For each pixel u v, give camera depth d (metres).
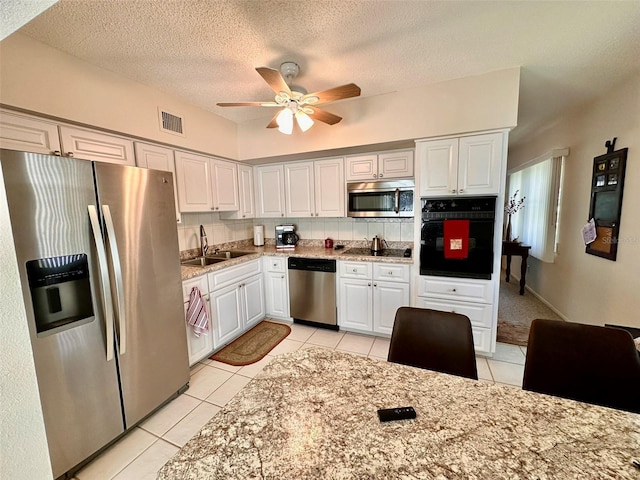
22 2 0.66
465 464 0.65
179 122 2.58
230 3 1.40
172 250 2.01
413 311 1.35
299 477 0.63
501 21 1.58
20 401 0.73
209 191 2.97
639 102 2.10
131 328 1.72
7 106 1.57
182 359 2.12
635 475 0.62
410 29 1.64
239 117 3.12
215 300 2.64
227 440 0.74
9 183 1.21
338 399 0.90
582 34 1.70
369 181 3.01
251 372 2.41
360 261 2.92
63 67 1.79
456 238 2.47
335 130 2.80
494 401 0.88
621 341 1.09
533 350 1.19
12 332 0.71
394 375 1.03
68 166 1.40
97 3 1.37
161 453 1.62
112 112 2.06
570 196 3.15
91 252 1.50
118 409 1.67
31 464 0.75
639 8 1.47
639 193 2.08
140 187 1.76
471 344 1.23
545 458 0.67
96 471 1.51
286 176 3.47
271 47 1.80
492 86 2.19
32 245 1.28
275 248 3.66
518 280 5.12
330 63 2.02
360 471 0.64
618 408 1.06
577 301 2.97
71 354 1.44
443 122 2.37
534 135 4.14
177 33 1.64
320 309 3.18
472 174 2.37
